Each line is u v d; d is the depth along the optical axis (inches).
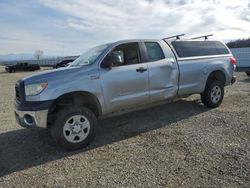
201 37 293.4
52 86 189.0
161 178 146.1
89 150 193.6
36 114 184.7
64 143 190.2
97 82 205.5
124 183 143.1
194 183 138.9
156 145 195.2
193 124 241.4
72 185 144.8
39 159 182.2
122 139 212.4
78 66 211.8
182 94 264.1
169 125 241.9
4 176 159.3
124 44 226.8
